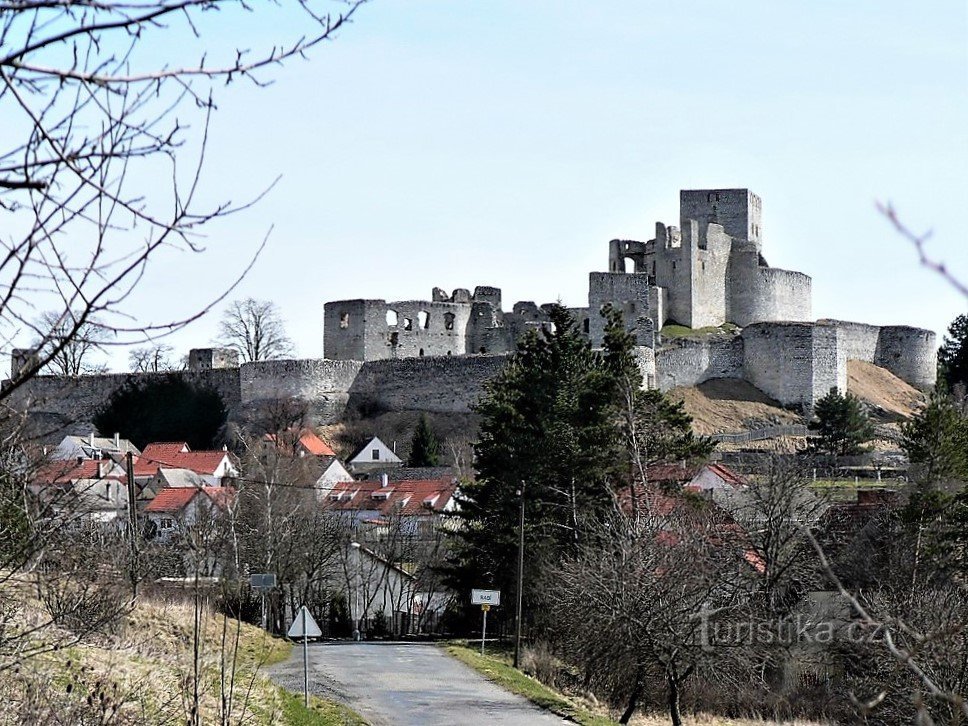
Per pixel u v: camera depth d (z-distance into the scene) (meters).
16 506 17.77
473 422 111.62
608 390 70.06
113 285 10.31
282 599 70.69
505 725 38.41
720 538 57.44
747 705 51.31
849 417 102.75
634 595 46.38
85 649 33.62
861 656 50.09
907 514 63.88
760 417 110.44
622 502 67.19
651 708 51.12
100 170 9.77
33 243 10.03
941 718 41.53
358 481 101.12
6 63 8.76
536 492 65.81
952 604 48.84
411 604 77.56
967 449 72.56
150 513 78.69
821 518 67.25
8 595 23.84
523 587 63.88
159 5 9.08
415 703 41.84
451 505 88.81
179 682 32.62
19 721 22.08
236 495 70.31
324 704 39.41
